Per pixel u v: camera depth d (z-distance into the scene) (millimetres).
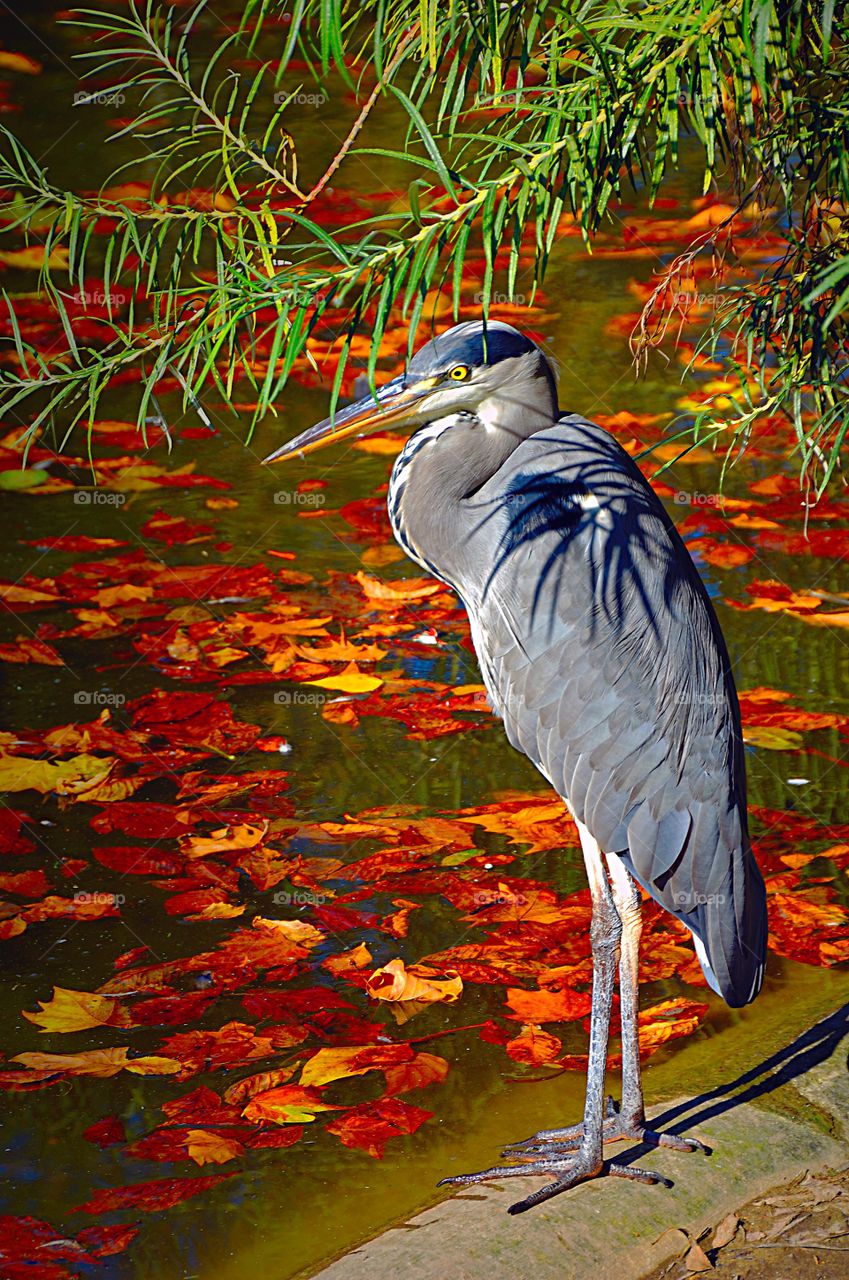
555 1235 4699
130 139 16266
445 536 5754
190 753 7875
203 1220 4965
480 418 5773
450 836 7191
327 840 7184
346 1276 4531
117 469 11094
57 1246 4832
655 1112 5410
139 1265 4754
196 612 9266
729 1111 5379
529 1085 5680
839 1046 5762
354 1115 5500
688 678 5273
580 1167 4977
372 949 6434
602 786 5285
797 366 5023
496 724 8250
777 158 4945
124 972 6262
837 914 6641
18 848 7070
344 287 4176
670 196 15680
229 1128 5414
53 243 4820
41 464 11125
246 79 17984
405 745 8008
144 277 13617
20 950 6402
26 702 8289
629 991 5203
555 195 4328
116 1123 5453
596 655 5258
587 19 4488
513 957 6379
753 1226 4789
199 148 16031
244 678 8594
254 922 6535
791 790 7570
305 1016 6031
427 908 6719
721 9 4164
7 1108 5531
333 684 8523
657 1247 4668
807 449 5676
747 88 4582
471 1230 4730
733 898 5258
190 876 6906
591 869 5309
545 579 5355
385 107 17281
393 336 12734
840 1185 4969
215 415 11961
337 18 4016
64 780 7590
